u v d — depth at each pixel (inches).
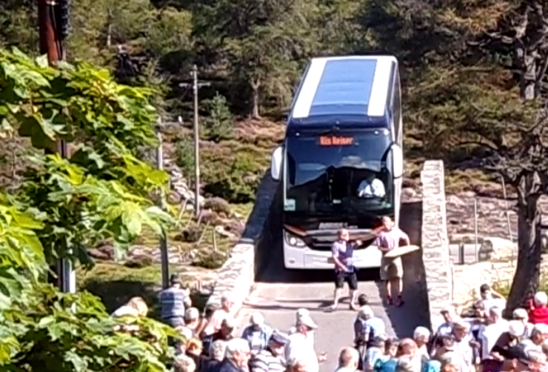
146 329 251.8
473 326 657.6
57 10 373.7
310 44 3056.1
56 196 237.6
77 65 265.1
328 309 970.7
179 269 1652.3
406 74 1779.0
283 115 3056.1
